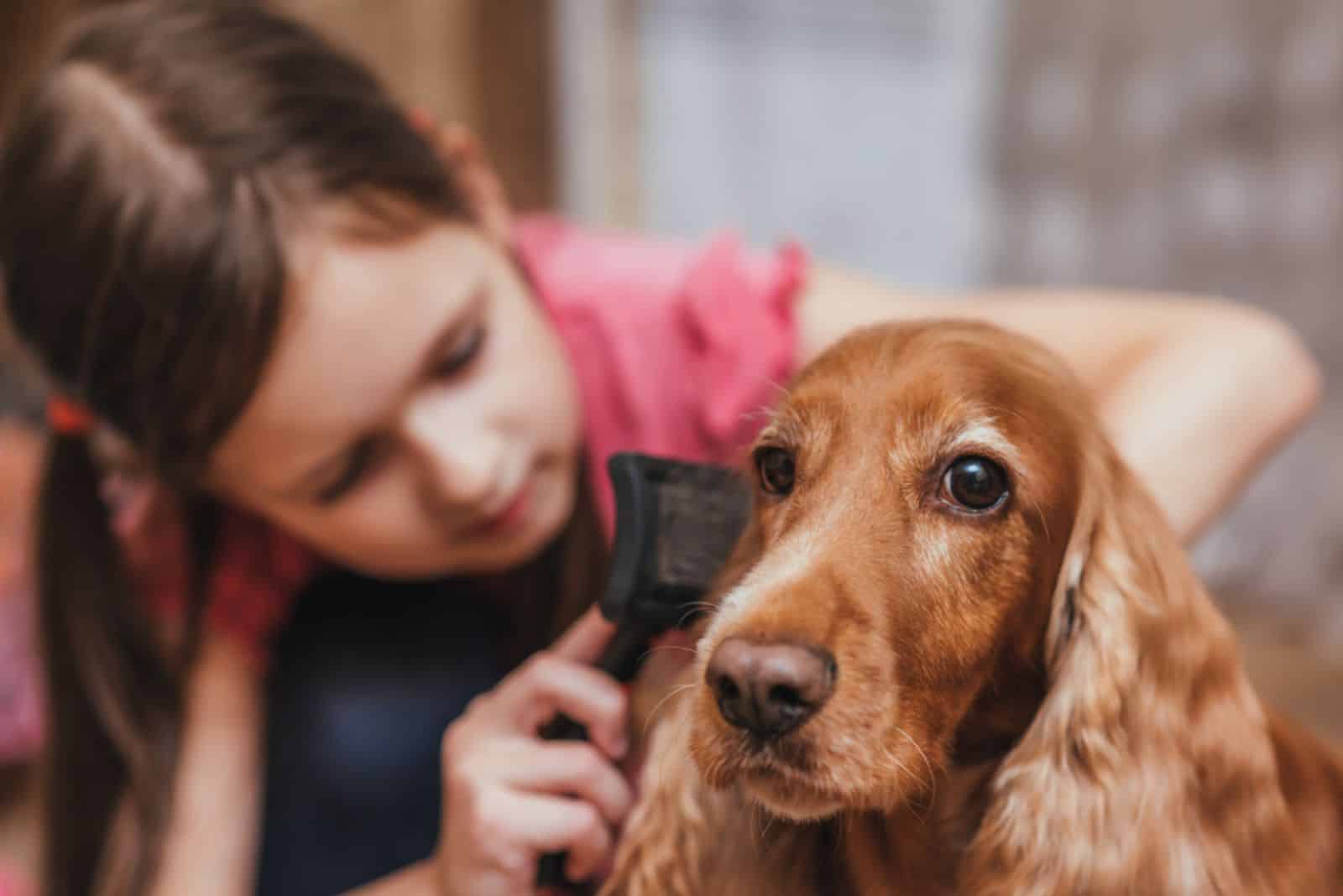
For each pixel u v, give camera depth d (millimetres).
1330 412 4180
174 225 1315
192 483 1520
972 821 1125
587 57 4312
